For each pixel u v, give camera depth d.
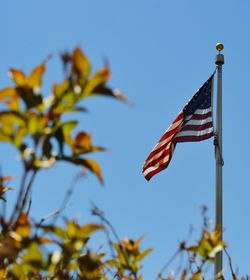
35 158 3.58
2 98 3.60
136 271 5.51
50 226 3.98
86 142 3.78
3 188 4.65
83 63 3.49
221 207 20.06
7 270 4.31
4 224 3.84
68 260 4.35
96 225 4.32
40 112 3.54
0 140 3.57
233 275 6.61
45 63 3.61
